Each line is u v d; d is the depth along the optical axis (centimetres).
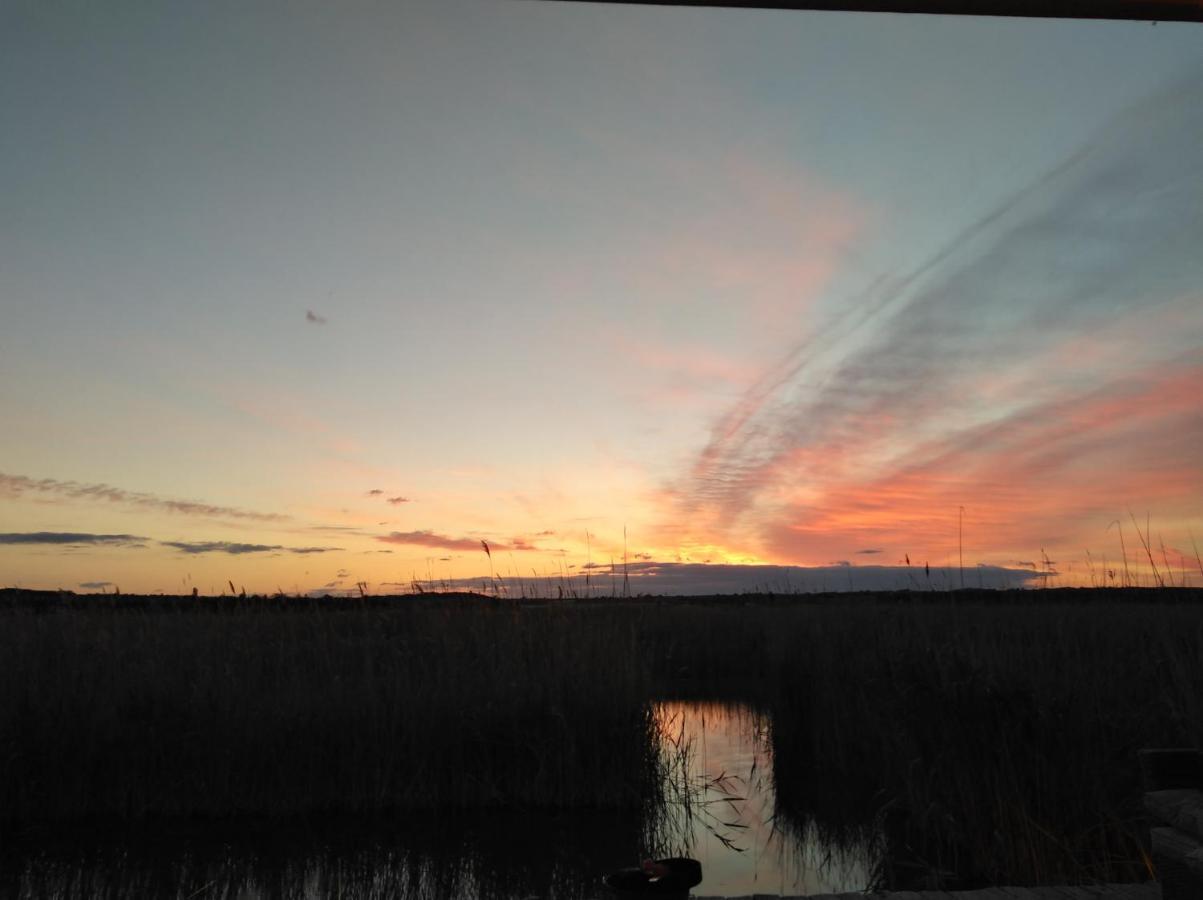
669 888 328
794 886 566
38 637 873
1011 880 540
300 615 1041
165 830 697
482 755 788
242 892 564
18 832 689
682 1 270
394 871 604
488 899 551
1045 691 678
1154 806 294
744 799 778
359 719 789
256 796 746
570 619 1008
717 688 1465
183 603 1126
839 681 966
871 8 264
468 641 943
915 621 992
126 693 802
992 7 263
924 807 639
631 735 801
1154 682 670
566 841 672
